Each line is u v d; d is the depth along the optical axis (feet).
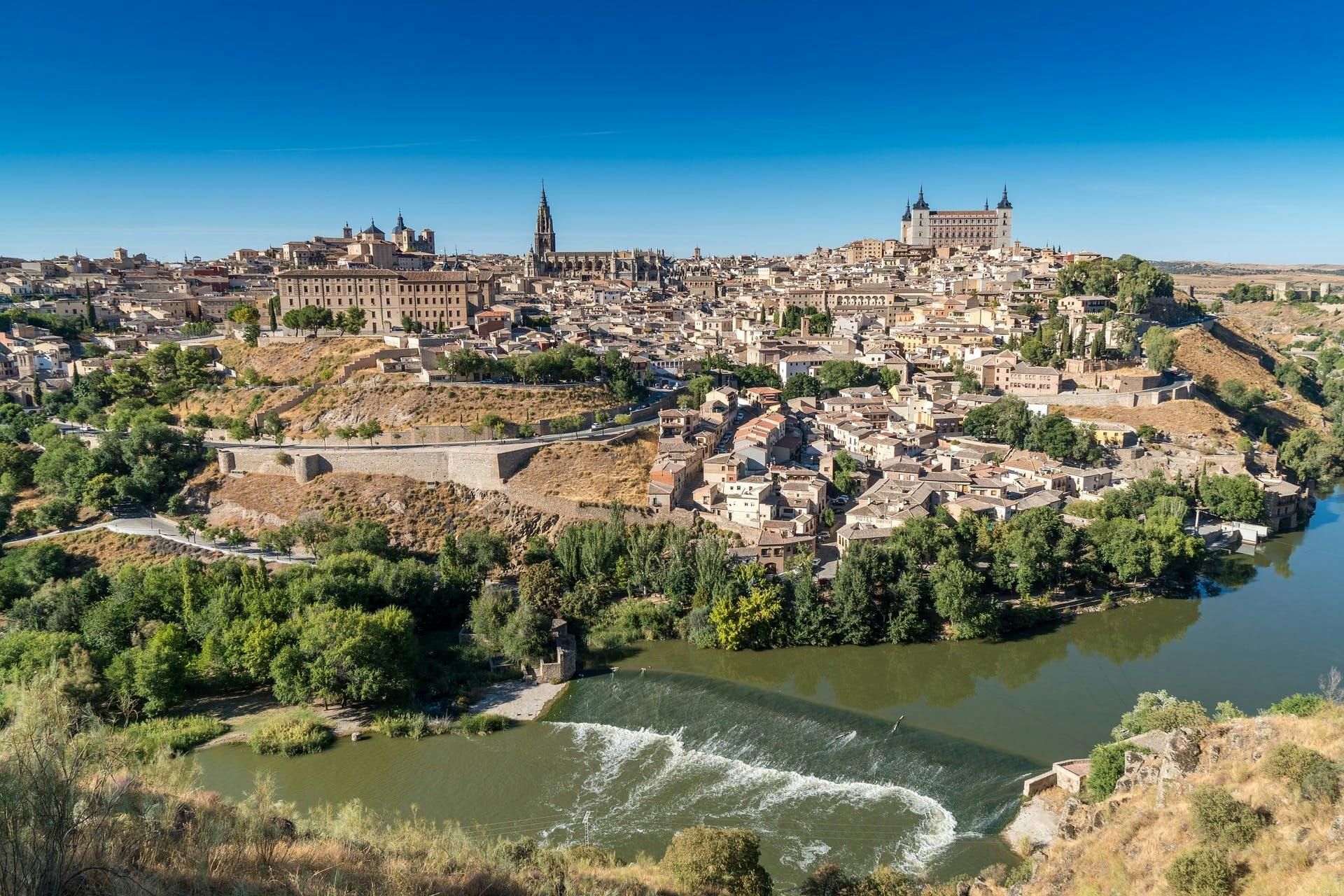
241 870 184.34
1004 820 343.26
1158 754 280.31
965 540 588.09
